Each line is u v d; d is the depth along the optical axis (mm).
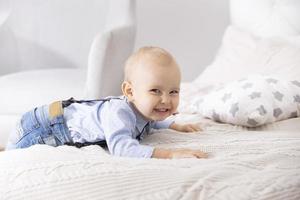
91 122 1406
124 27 2328
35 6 2770
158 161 1191
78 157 1190
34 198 1047
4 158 1220
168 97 1361
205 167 1144
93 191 1032
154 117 1382
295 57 1945
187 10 2842
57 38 2805
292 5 2283
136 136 1443
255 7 2381
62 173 1095
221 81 2109
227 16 2799
